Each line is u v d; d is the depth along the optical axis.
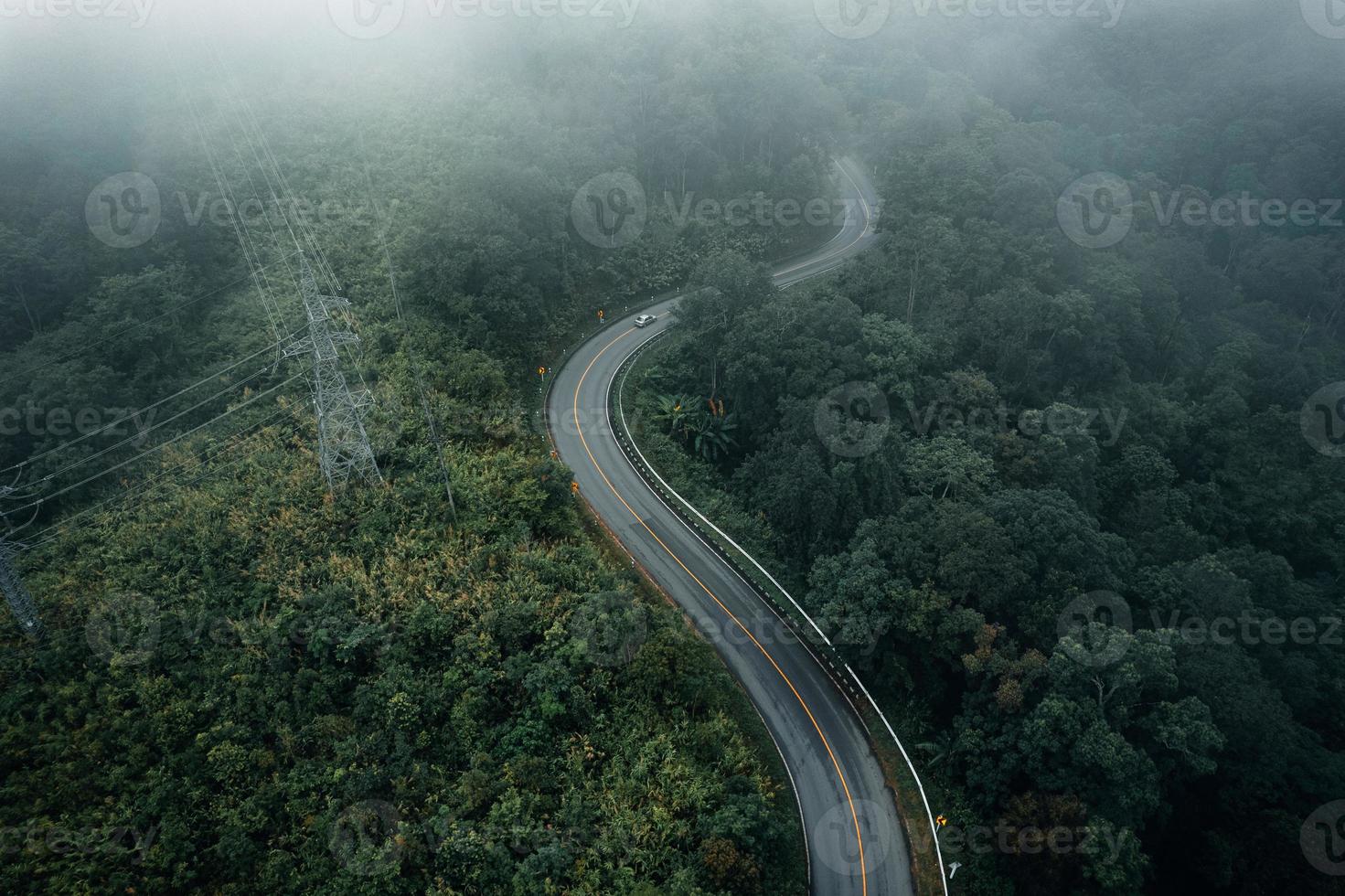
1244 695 42.91
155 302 57.94
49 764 34.00
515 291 67.00
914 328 67.81
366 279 65.75
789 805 41.44
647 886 32.31
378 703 37.31
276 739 36.31
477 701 38.03
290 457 49.34
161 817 32.56
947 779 43.59
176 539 44.03
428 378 56.81
